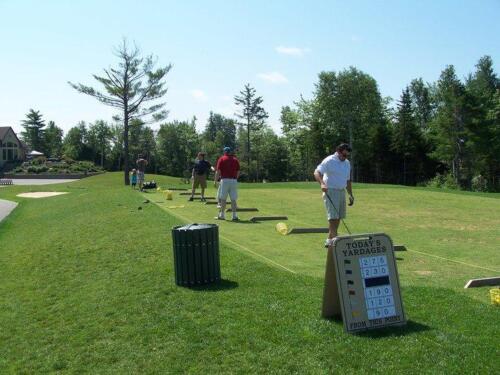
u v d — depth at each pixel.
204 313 6.48
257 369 5.05
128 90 47.47
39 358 5.97
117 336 6.19
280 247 10.16
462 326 5.80
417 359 5.03
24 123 123.06
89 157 99.56
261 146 87.06
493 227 13.45
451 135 58.38
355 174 77.00
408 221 14.45
